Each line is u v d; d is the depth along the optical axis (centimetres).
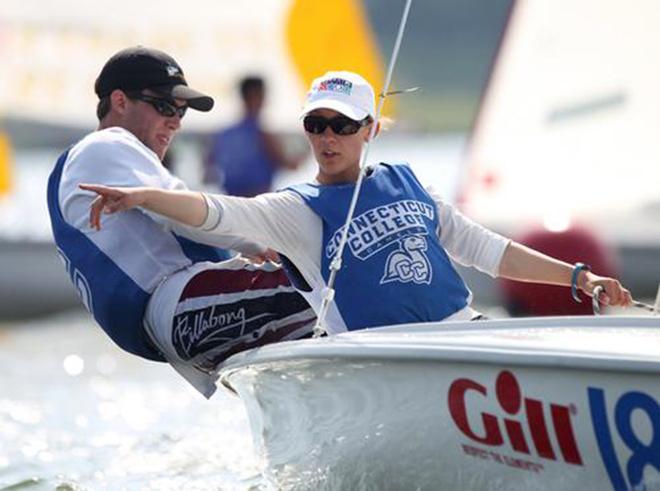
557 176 4272
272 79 4500
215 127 4475
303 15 4438
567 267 1653
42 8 4534
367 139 1628
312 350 1451
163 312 1670
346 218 1588
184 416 2348
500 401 1364
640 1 4247
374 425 1466
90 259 1689
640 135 4241
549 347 1345
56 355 3009
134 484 1902
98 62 4559
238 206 1575
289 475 1642
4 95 4519
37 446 2125
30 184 4225
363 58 4397
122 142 1688
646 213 4200
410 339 1430
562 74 4284
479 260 1673
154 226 1683
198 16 4522
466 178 4281
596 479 1342
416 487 1464
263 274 1686
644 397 1292
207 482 1916
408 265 1584
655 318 1517
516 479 1388
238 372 1602
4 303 3688
